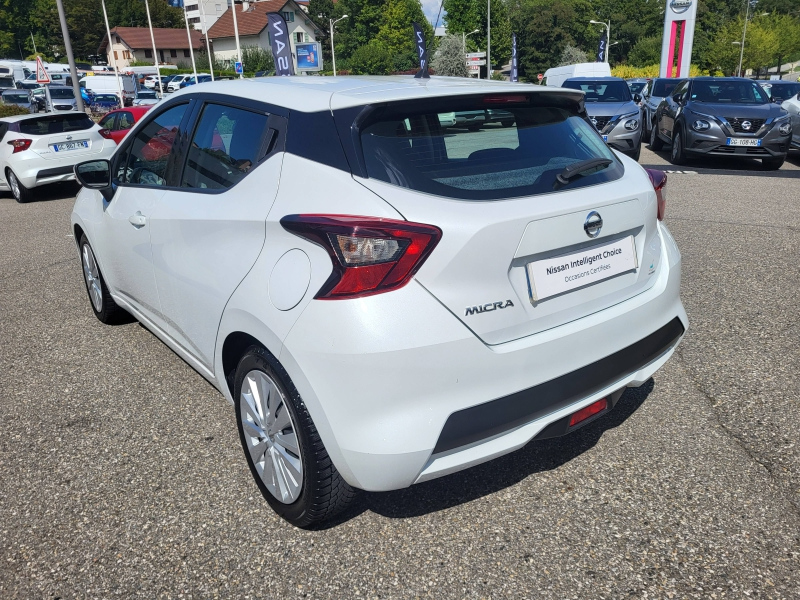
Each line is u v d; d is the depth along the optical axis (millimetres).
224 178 2816
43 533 2656
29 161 11523
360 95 2459
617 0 117438
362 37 99875
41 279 6324
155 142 3516
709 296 5078
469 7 102000
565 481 2875
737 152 11609
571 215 2369
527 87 2707
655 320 2762
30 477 3039
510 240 2223
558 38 104625
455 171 2311
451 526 2621
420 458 2170
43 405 3723
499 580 2332
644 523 2588
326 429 2234
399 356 2102
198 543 2570
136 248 3555
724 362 3941
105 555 2523
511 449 2338
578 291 2471
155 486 2939
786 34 87000
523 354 2279
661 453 3045
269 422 2570
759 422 3268
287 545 2541
